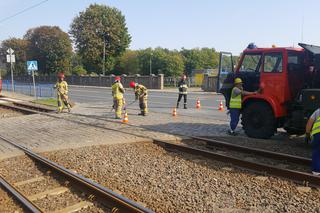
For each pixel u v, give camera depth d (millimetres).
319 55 10289
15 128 14195
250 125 11555
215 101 25969
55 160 8961
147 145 10484
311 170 7879
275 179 7320
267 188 6840
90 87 52938
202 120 15414
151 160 8875
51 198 6527
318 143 7484
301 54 11195
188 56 78562
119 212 5781
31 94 35000
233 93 11703
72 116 17312
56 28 76250
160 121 15148
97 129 13211
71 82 64375
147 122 14859
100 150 9875
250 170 7953
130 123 14602
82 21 69625
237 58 12758
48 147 10352
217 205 6055
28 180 7500
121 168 8219
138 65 69688
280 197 6371
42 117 17234
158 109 20500
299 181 7145
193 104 23625
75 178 7074
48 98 29266
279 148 10016
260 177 7402
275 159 8859
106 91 41000
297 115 10328
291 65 11008
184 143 10797
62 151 9875
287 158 8641
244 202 6180
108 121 15250
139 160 8883
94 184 6750
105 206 6074
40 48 75625
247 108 11594
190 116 16875
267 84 11148
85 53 69250
